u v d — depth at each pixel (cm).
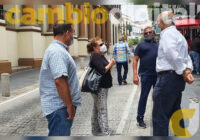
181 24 1419
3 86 918
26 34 1931
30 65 1930
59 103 280
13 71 1662
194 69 1370
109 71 457
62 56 274
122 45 1082
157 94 351
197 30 1440
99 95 456
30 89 1062
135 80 522
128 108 681
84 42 3250
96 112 471
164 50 335
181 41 337
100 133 471
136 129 510
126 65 1100
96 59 443
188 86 955
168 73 339
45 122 593
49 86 281
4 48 1566
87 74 447
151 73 511
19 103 801
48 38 2311
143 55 516
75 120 588
